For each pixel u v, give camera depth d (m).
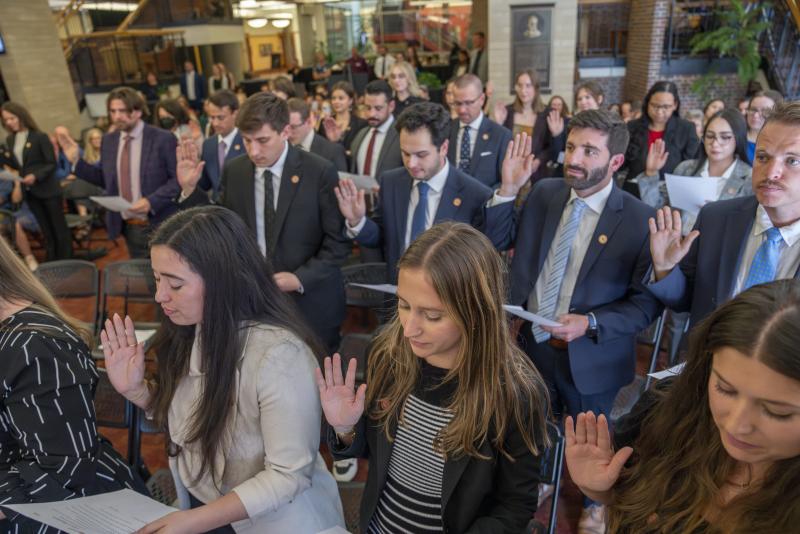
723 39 7.80
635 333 1.92
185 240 1.22
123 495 1.28
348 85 5.54
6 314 1.34
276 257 2.61
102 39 11.37
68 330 1.35
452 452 1.16
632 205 1.94
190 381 1.38
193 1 14.68
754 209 1.70
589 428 1.04
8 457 1.33
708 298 1.76
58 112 9.08
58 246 5.44
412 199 2.49
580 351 1.97
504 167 2.16
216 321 1.27
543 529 1.46
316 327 2.62
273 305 1.36
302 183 2.55
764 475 0.80
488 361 1.12
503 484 1.19
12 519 1.37
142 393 1.47
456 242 1.09
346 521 1.74
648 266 1.88
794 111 1.51
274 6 19.67
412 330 1.12
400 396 1.24
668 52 8.81
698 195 2.53
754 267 1.66
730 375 0.74
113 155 3.93
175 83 13.30
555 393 2.17
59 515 1.18
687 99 8.95
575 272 2.01
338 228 2.59
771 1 7.72
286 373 1.28
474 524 1.17
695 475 0.88
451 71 12.80
